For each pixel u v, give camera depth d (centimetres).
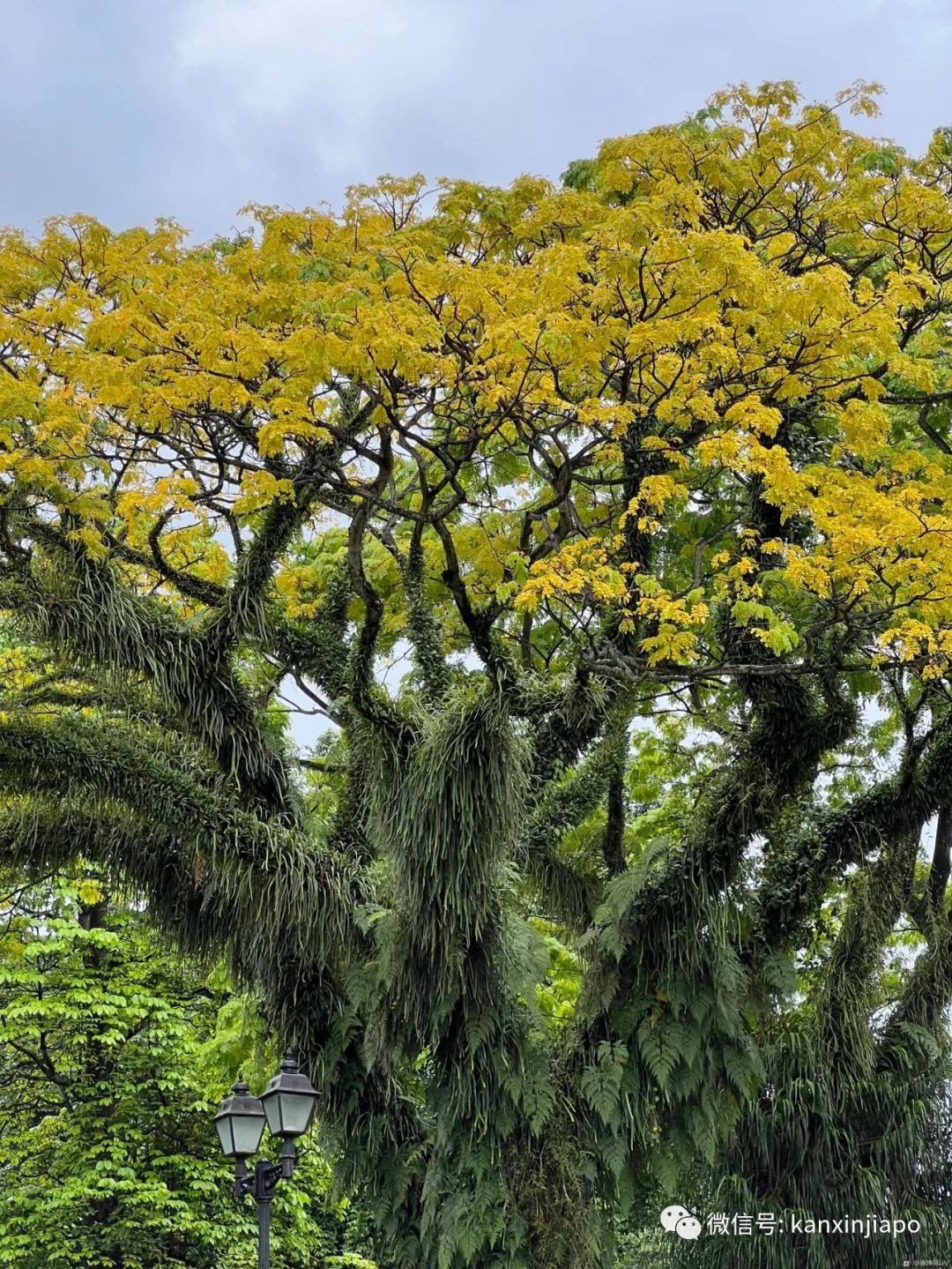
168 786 1029
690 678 982
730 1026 1050
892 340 919
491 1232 993
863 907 1124
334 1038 1086
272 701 1395
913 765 1130
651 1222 1102
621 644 1125
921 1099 1096
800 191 1126
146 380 932
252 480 905
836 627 1016
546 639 1356
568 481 988
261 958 1088
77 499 940
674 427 1112
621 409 902
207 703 1059
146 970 1756
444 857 958
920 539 863
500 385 887
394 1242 1070
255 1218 1750
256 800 1097
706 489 1232
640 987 1065
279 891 1020
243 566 1070
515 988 1008
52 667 1265
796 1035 1098
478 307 934
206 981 1611
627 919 1064
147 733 1107
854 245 1102
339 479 1062
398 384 945
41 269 1053
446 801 957
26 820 1088
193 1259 1730
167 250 1098
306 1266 1862
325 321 913
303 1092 920
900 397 1085
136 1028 1758
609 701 1116
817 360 921
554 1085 1051
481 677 1170
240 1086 975
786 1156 1080
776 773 1090
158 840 1089
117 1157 1634
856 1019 1091
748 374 936
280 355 885
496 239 1112
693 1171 1091
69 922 1714
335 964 1090
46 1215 1616
